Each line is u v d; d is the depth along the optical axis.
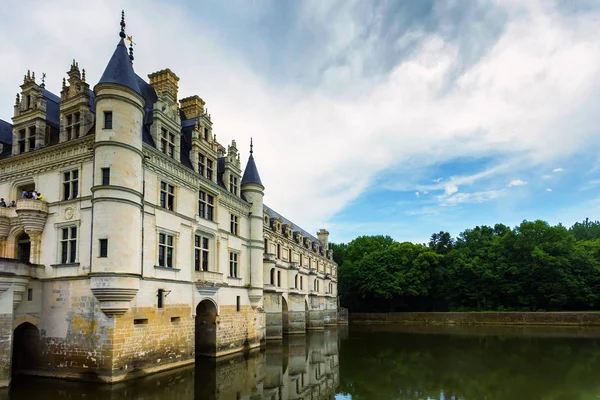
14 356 26.17
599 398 22.22
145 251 26.61
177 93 37.59
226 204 38.28
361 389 24.56
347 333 61.91
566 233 84.38
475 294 85.62
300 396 22.61
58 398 20.11
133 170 25.69
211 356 33.81
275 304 49.78
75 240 26.08
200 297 32.12
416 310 95.25
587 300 76.94
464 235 107.06
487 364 33.31
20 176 29.27
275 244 56.94
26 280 24.91
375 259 95.12
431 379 27.45
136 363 25.02
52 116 31.06
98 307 24.27
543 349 41.97
